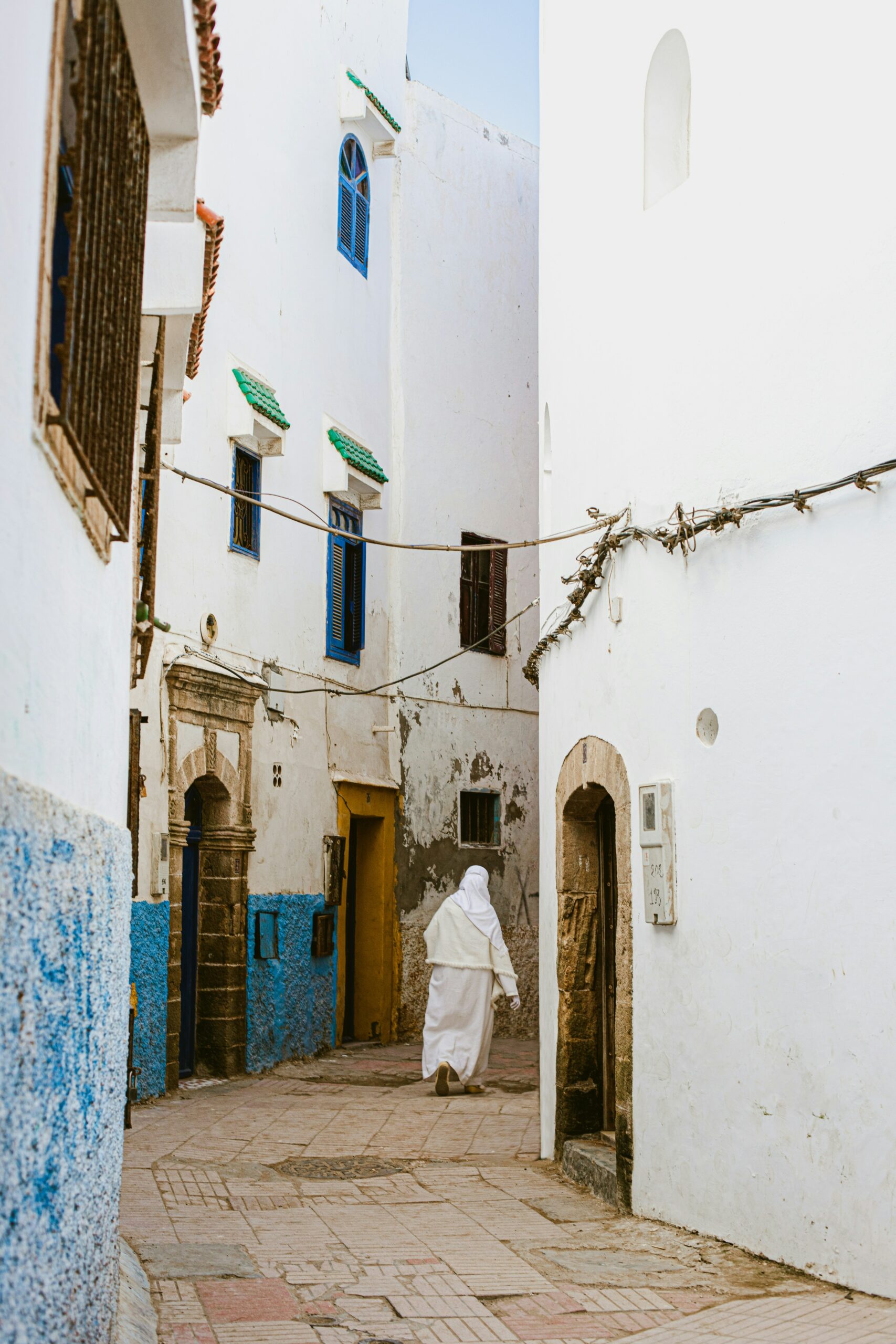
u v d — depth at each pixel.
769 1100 6.32
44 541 2.96
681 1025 7.04
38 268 2.79
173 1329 5.07
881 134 5.93
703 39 7.26
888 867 5.67
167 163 5.27
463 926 12.56
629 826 7.72
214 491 13.18
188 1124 10.27
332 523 16.27
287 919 14.58
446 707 18.67
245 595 13.86
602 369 8.38
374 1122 10.60
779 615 6.43
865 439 5.95
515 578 20.03
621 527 7.94
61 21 2.94
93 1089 3.69
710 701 6.91
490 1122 10.70
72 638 3.43
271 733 14.34
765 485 6.60
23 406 2.68
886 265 5.87
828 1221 5.89
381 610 17.73
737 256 6.90
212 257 6.75
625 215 8.09
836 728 6.02
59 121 2.97
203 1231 6.73
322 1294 5.66
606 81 8.46
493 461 19.83
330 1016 15.95
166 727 11.98
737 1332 5.10
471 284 19.83
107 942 3.96
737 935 6.61
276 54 15.02
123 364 3.88
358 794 16.64
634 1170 7.41
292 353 15.30
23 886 2.63
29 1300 2.76
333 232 16.62
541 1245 6.62
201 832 13.37
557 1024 9.11
